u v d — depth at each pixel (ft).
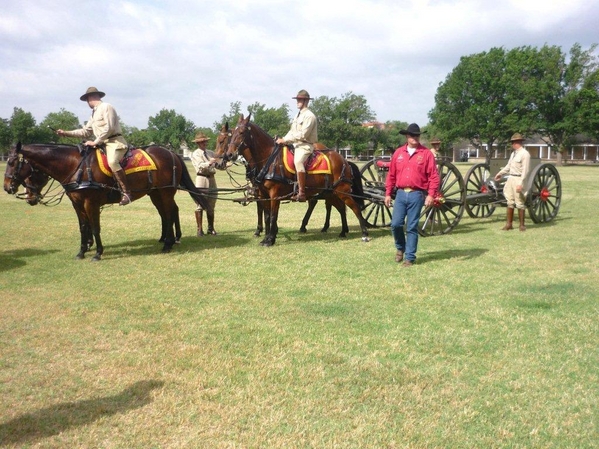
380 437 11.60
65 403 13.07
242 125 32.07
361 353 16.08
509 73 213.25
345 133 254.27
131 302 21.15
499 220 45.44
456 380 14.32
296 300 21.47
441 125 229.45
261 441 11.44
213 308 20.39
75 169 28.48
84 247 29.66
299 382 14.16
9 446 11.20
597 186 85.15
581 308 20.17
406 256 27.58
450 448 11.23
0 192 74.64
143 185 30.19
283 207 57.26
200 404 13.02
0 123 205.67
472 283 23.90
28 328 18.24
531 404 13.01
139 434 11.71
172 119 277.03
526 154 38.34
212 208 37.65
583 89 206.80
